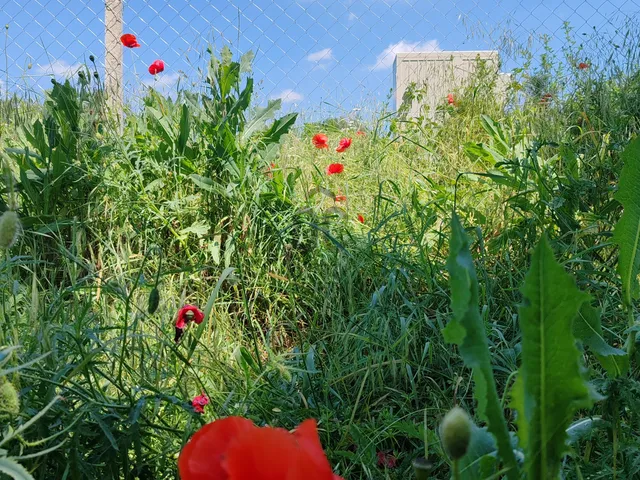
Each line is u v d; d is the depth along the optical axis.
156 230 3.00
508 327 2.17
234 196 2.93
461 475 0.63
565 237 2.61
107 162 3.04
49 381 1.28
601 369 1.80
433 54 6.59
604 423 1.00
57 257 2.74
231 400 1.84
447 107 5.16
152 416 1.64
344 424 1.78
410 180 3.90
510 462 0.55
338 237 2.90
